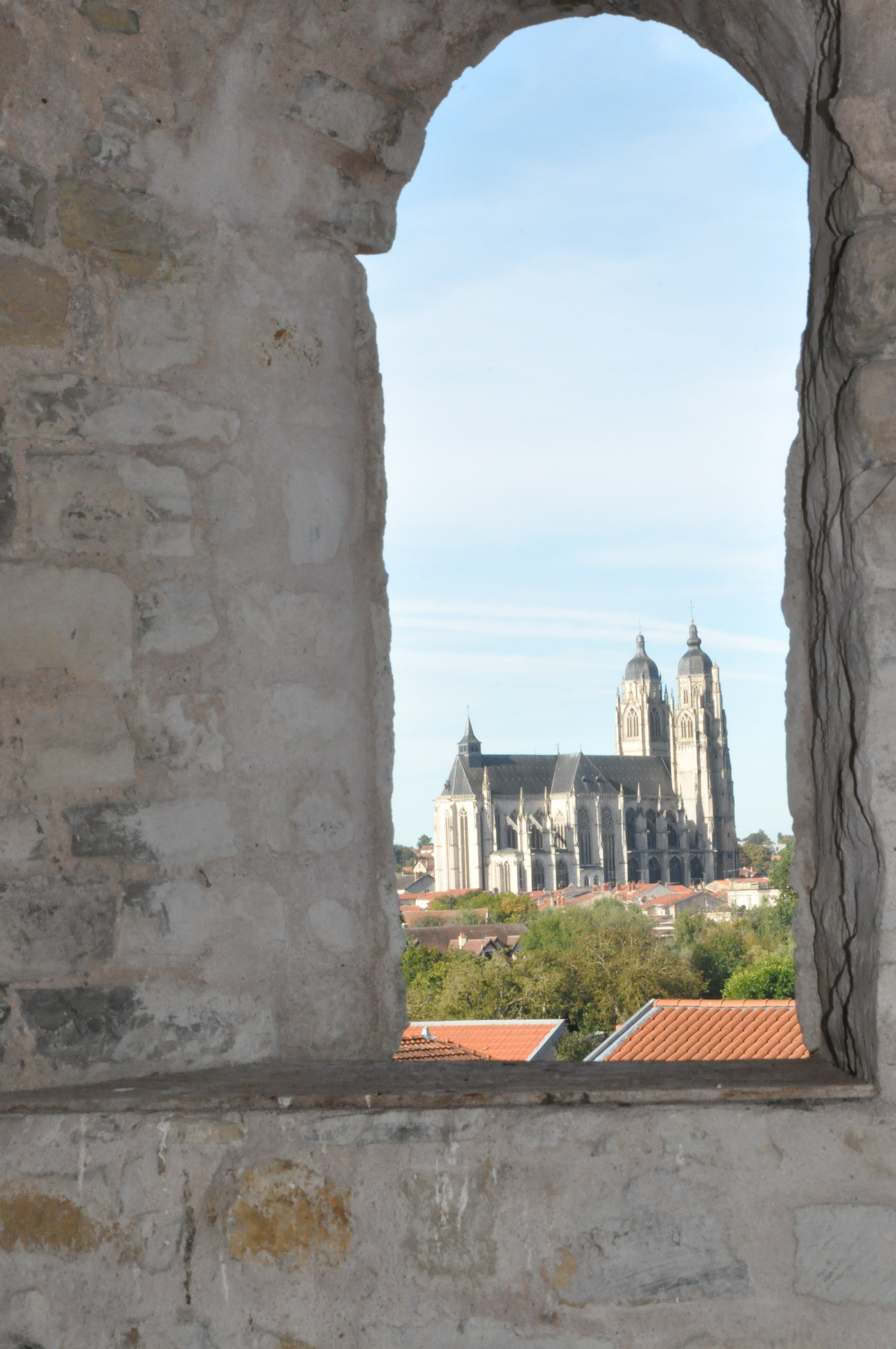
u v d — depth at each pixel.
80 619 2.32
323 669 2.64
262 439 2.58
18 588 2.27
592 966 42.31
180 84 2.46
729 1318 1.83
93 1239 1.96
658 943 53.38
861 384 1.81
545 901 89.25
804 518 2.32
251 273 2.60
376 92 2.76
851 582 1.90
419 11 2.66
